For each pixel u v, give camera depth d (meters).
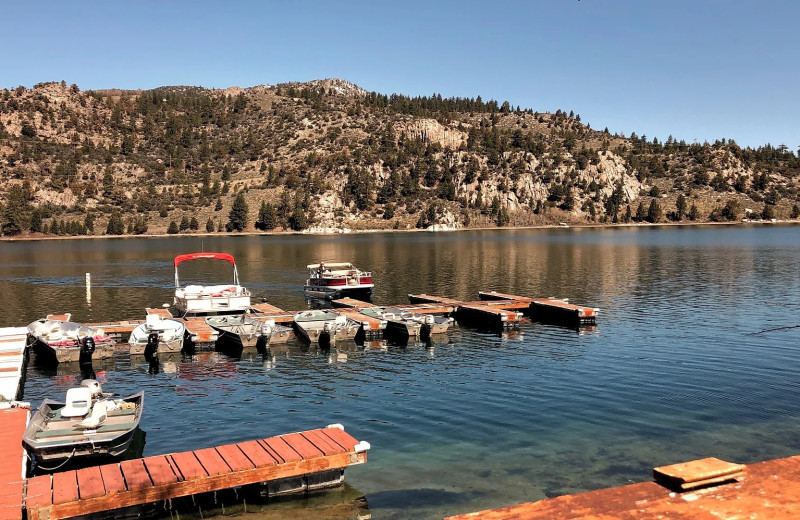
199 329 41.38
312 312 47.31
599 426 24.12
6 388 27.84
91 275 87.31
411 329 42.44
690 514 8.62
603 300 58.09
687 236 187.38
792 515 8.52
